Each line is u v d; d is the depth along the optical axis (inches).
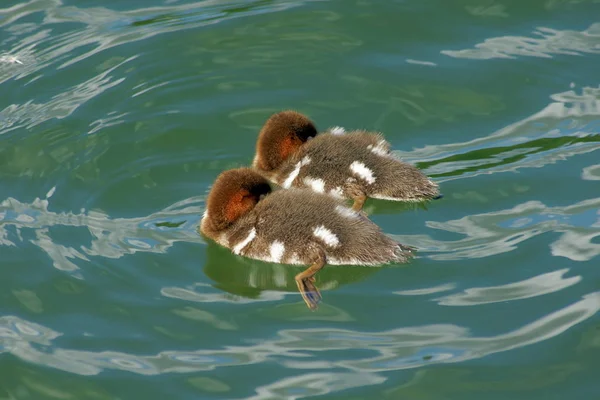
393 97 621.0
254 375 394.3
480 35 676.7
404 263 458.6
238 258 490.6
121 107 610.5
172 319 432.8
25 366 406.3
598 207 499.5
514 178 531.5
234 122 601.3
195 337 419.8
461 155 561.0
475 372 390.0
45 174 549.6
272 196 499.5
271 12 705.0
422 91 624.1
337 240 465.4
